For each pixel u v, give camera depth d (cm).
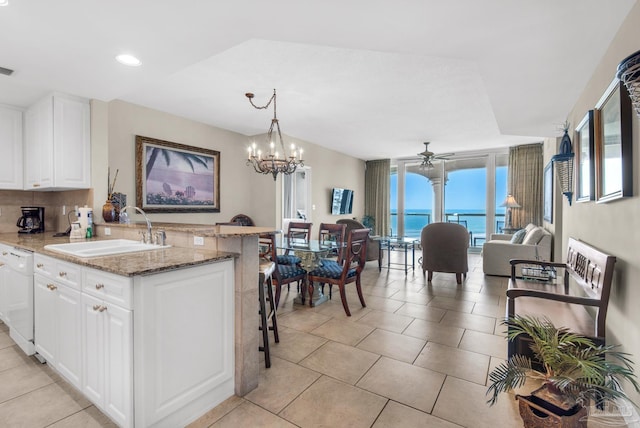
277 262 378
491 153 761
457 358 238
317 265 345
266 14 165
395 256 727
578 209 286
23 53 214
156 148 447
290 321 312
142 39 195
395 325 302
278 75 338
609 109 186
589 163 225
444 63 309
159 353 156
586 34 169
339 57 298
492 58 197
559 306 240
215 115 479
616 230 185
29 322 231
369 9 153
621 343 176
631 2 142
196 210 504
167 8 162
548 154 548
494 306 359
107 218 307
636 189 157
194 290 171
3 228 335
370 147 729
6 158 319
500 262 506
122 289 148
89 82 264
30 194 354
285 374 215
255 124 530
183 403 166
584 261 228
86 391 175
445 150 772
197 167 506
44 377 209
